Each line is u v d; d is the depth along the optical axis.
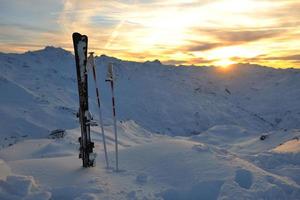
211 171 8.23
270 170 9.60
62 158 9.80
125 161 9.43
